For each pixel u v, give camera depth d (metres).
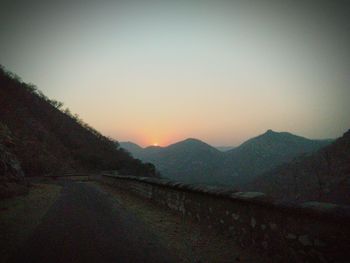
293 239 4.06
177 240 5.80
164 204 10.02
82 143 82.31
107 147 98.12
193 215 7.49
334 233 3.45
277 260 4.35
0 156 14.24
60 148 63.41
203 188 6.81
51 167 44.47
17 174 15.28
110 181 24.78
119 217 8.24
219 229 6.09
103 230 6.48
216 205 6.29
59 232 6.24
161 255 4.85
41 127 65.19
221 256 4.81
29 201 11.19
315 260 3.70
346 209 3.34
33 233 6.13
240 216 5.35
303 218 3.92
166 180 10.21
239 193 5.39
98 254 4.79
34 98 86.69
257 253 4.77
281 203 4.26
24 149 40.75
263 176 116.62
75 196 14.18
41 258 4.57
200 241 5.69
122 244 5.39
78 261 4.45
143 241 5.66
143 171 82.94
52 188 18.86
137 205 10.85
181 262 4.54
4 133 22.11
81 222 7.35
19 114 59.41
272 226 4.49
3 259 4.52
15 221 7.29
